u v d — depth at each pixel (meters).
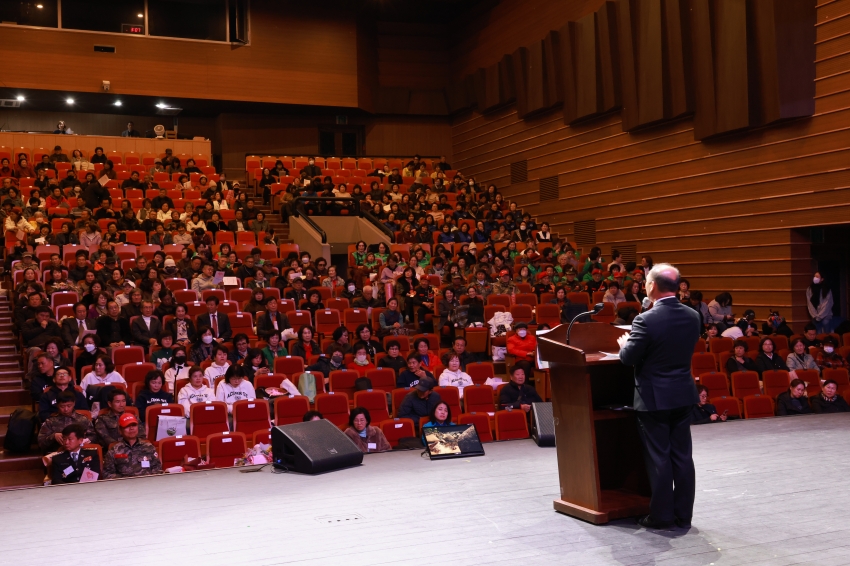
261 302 10.94
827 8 11.15
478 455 5.42
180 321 9.91
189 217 14.72
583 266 14.04
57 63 17.09
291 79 19.03
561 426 3.83
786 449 5.18
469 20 20.08
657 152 14.15
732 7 12.06
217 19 18.50
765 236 12.09
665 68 13.59
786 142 11.73
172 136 18.44
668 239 13.95
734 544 3.28
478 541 3.38
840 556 3.11
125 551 3.36
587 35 15.41
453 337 11.29
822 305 11.69
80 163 15.95
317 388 8.64
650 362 3.49
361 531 3.57
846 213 10.85
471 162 20.27
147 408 7.33
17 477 7.07
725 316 11.59
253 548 3.36
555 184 16.95
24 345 9.35
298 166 18.94
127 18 17.78
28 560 3.27
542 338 3.86
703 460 4.89
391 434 7.26
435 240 15.59
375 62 20.66
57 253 11.85
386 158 19.92
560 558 3.14
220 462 6.74
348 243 15.82
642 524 3.55
